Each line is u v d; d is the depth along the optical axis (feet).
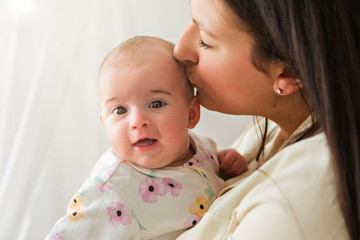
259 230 1.89
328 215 1.81
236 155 3.27
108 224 2.40
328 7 1.77
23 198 3.73
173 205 2.58
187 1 4.65
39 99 3.75
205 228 2.21
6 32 3.84
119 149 2.59
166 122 2.54
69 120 4.16
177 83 2.63
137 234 2.47
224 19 2.09
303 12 1.80
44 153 3.78
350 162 1.78
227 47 2.19
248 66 2.21
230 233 2.11
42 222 3.87
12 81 3.80
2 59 3.85
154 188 2.58
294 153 2.03
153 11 4.65
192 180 2.71
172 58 2.67
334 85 1.78
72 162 4.16
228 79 2.29
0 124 3.81
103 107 2.66
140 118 2.48
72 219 2.40
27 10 3.82
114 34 4.26
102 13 4.17
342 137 1.78
